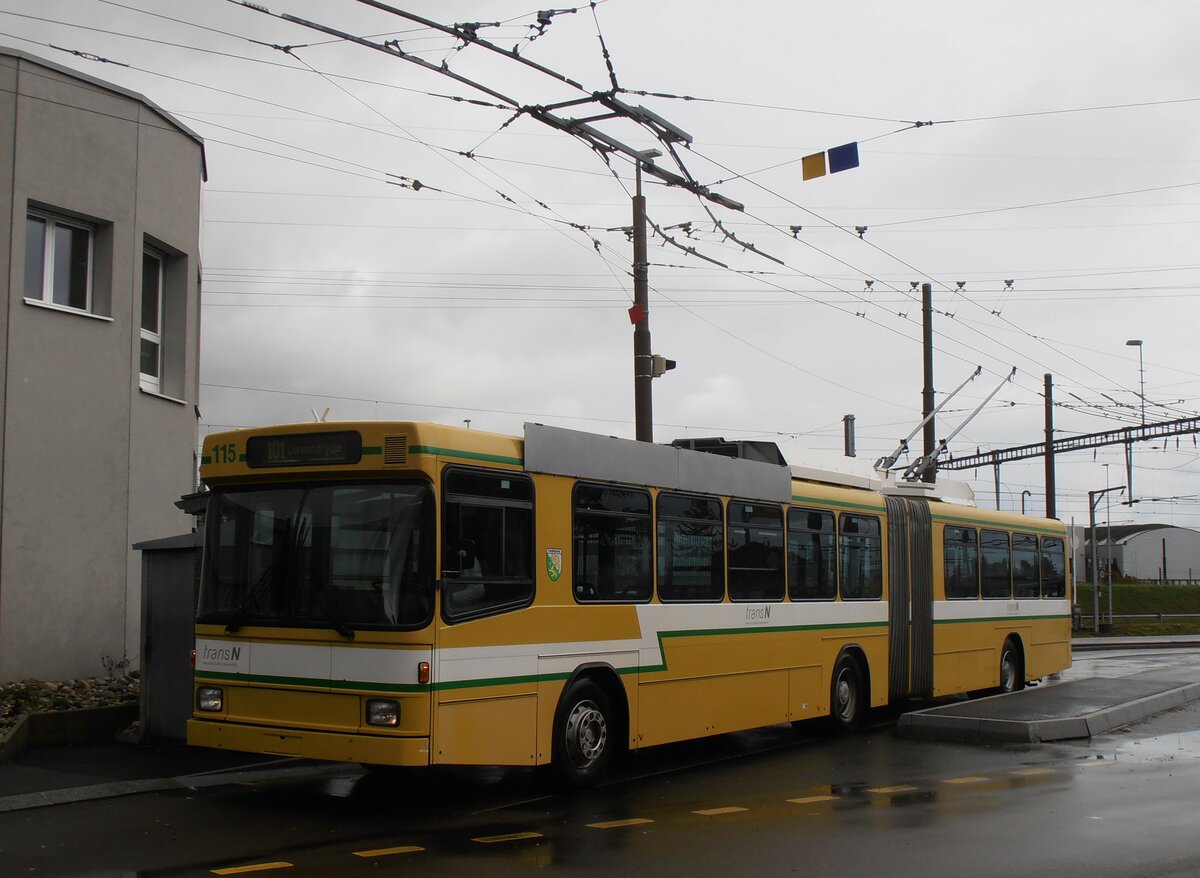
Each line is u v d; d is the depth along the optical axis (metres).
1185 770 11.35
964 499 18.75
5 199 13.45
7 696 12.12
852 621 14.55
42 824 8.44
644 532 11.03
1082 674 24.53
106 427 14.48
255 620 9.12
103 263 14.68
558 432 10.01
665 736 11.07
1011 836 8.25
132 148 15.05
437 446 8.77
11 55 13.57
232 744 9.05
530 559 9.57
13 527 13.30
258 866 7.18
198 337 16.89
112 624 14.41
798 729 14.62
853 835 8.26
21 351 13.52
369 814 8.95
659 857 7.54
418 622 8.48
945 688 16.62
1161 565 110.75
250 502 9.40
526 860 7.42
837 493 14.61
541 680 9.56
